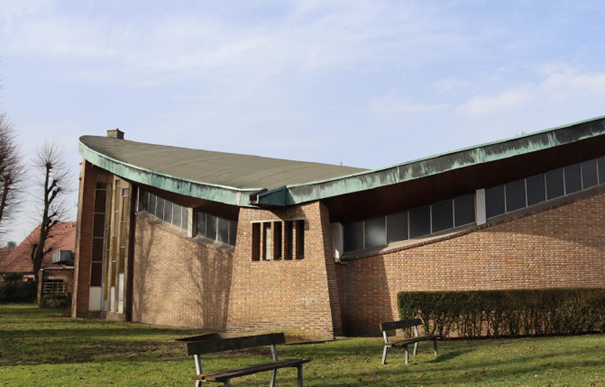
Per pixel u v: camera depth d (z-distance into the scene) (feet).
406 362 37.63
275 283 60.95
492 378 30.96
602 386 27.48
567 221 58.18
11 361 40.63
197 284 73.97
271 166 84.28
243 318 61.72
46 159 160.45
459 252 58.59
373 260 61.98
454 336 51.34
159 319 79.56
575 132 53.31
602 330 50.85
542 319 50.96
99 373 34.86
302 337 55.77
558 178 59.72
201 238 76.02
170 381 32.19
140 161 87.45
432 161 55.31
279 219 62.08
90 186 96.43
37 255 158.51
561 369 32.35
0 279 166.09
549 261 57.52
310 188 60.39
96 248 95.91
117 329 70.23
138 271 86.02
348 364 38.27
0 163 118.32
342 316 62.28
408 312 51.49
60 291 153.99
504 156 53.36
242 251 63.46
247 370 26.37
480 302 51.19
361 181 57.93
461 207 60.29
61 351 46.44
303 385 30.12
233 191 63.57
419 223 62.03
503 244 57.98
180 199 76.28
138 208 88.89
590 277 57.36
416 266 59.77
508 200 59.21
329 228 61.26
